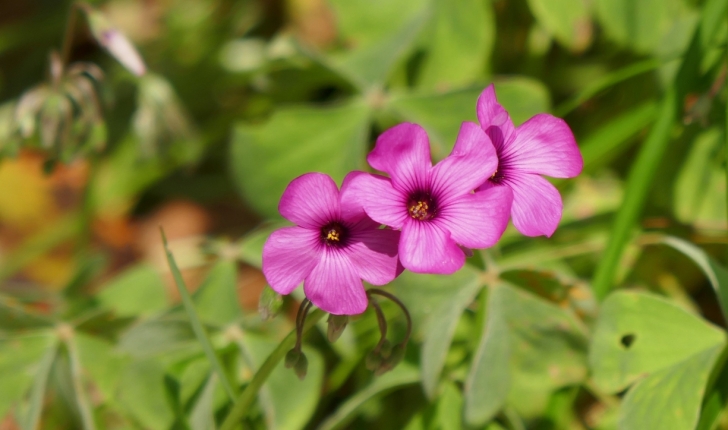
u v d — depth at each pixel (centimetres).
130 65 32
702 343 27
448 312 29
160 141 34
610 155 32
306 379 29
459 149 24
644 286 32
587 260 32
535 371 29
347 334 30
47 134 31
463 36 34
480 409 28
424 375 28
